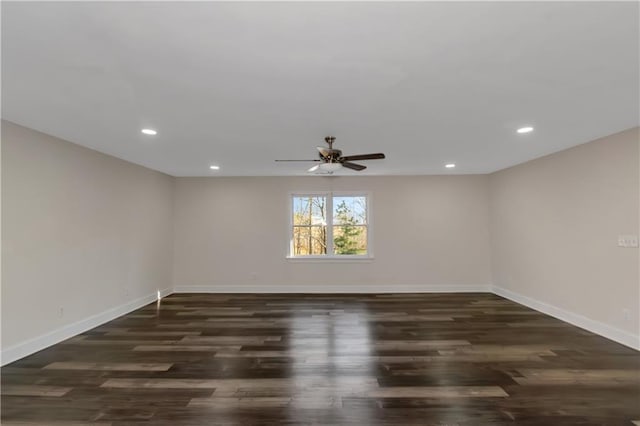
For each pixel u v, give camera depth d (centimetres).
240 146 404
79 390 265
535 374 289
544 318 461
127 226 504
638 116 301
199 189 657
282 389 266
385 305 543
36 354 337
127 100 254
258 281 651
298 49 179
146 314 493
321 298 597
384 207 653
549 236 473
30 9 143
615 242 363
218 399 252
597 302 389
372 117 295
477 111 282
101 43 172
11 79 216
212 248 653
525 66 203
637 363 309
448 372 295
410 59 192
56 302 370
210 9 144
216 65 198
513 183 560
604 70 208
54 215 367
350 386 271
